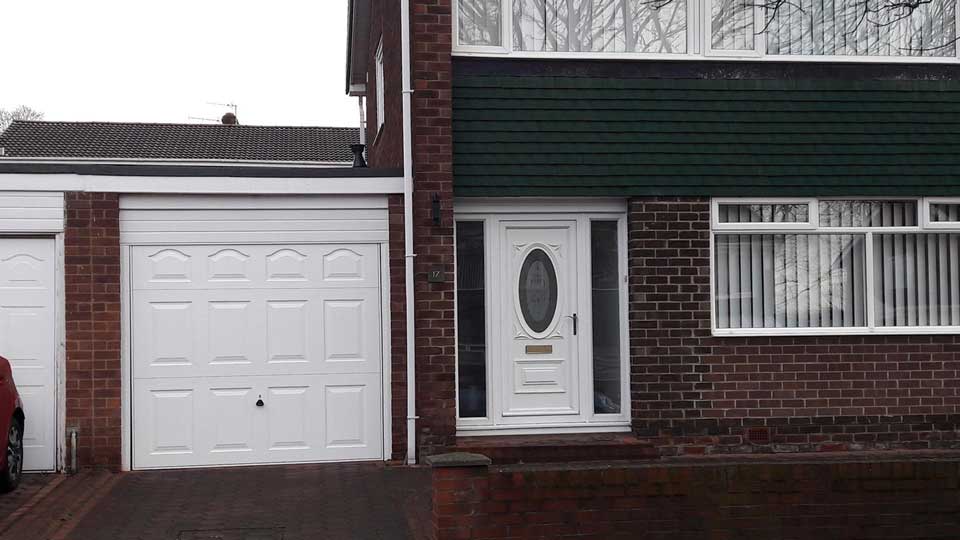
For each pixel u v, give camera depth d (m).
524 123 9.77
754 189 9.91
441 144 9.56
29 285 9.28
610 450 9.58
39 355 9.27
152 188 9.39
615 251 10.05
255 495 8.49
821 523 6.79
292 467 9.54
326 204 9.72
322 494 8.52
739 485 6.75
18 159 21.83
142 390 9.45
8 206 9.20
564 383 9.99
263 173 9.55
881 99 10.20
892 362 10.02
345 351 9.73
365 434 9.74
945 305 10.25
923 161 10.16
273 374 9.64
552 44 10.02
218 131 26.48
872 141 10.12
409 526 7.59
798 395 9.89
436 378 9.58
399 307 9.69
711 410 9.80
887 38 10.40
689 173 9.86
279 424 9.64
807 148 10.04
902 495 6.84
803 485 6.79
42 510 7.89
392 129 11.91
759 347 9.87
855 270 10.20
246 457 9.58
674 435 9.74
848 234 10.16
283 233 9.66
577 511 6.64
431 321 9.59
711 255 9.86
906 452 9.91
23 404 9.20
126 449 9.38
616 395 10.05
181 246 9.53
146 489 8.70
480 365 9.94
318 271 9.71
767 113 10.04
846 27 10.33
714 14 10.16
